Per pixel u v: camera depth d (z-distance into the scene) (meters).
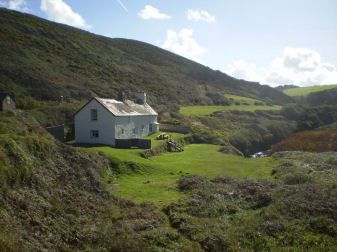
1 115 39.78
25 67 95.31
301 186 32.22
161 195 31.16
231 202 29.64
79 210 24.95
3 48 102.81
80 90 94.50
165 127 75.81
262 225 24.55
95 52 138.75
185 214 26.38
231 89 165.75
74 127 58.25
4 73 87.62
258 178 37.12
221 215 27.02
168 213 26.88
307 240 22.97
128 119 57.91
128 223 23.92
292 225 24.66
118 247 20.61
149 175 38.44
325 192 30.11
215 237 22.78
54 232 21.11
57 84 92.94
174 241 22.14
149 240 21.88
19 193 23.03
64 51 124.25
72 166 31.77
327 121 111.88
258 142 87.88
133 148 51.38
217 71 192.62
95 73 115.00
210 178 36.88
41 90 86.94
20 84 86.25
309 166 42.16
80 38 149.00
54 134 55.72
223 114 105.12
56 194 25.83
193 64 190.25
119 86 109.88
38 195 24.34
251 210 28.27
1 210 20.30
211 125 90.31
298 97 180.75
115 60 139.88
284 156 51.69
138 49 180.00
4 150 24.78
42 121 62.94
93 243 21.14
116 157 40.62
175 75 155.88
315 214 26.08
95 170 33.88
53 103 79.56
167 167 41.66
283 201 28.27
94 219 24.47
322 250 21.98
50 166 29.14
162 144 55.75
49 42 126.19
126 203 28.30
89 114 54.56
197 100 127.94
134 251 20.41
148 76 134.88
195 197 29.91
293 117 116.50
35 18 147.25
